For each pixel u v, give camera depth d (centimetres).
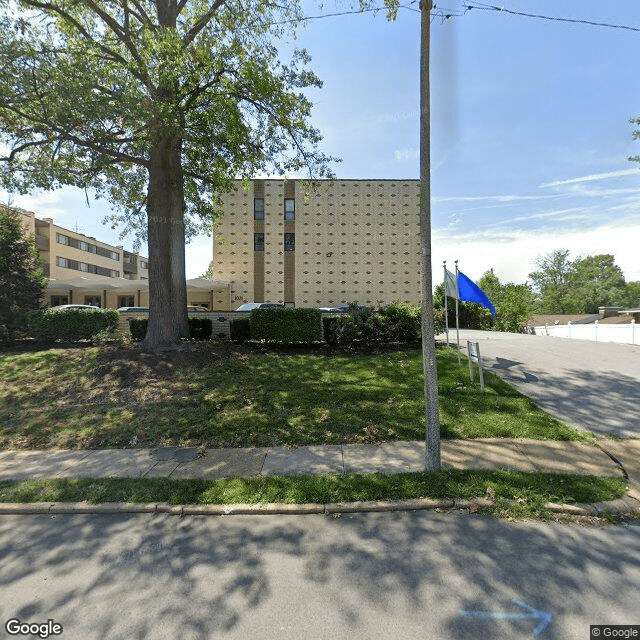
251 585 311
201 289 2664
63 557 356
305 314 1220
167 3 1153
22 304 1399
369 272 2712
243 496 452
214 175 1365
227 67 1098
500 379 887
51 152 1099
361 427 657
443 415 686
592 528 384
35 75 923
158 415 727
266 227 2700
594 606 280
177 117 1004
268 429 661
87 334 1302
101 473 528
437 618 272
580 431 626
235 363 1009
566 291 6431
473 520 402
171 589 308
